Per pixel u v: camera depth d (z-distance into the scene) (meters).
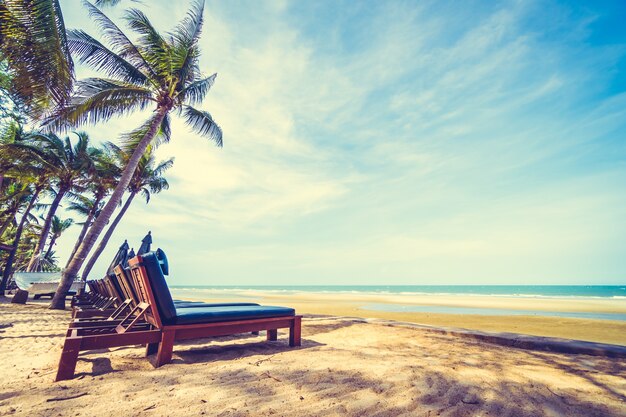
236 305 4.86
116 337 2.91
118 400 2.20
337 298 31.44
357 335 5.13
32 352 3.77
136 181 17.66
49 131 9.84
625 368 3.12
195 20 11.33
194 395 2.31
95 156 18.52
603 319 11.55
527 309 17.53
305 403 2.18
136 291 3.79
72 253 17.70
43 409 2.02
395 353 3.76
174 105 11.48
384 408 2.11
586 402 2.27
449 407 2.14
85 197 21.94
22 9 5.98
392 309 16.97
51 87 6.99
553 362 3.36
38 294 12.69
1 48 6.28
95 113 10.16
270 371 2.94
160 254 3.61
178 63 10.77
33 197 19.92
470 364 3.25
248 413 2.00
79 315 4.30
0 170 14.78
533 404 2.22
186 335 3.28
